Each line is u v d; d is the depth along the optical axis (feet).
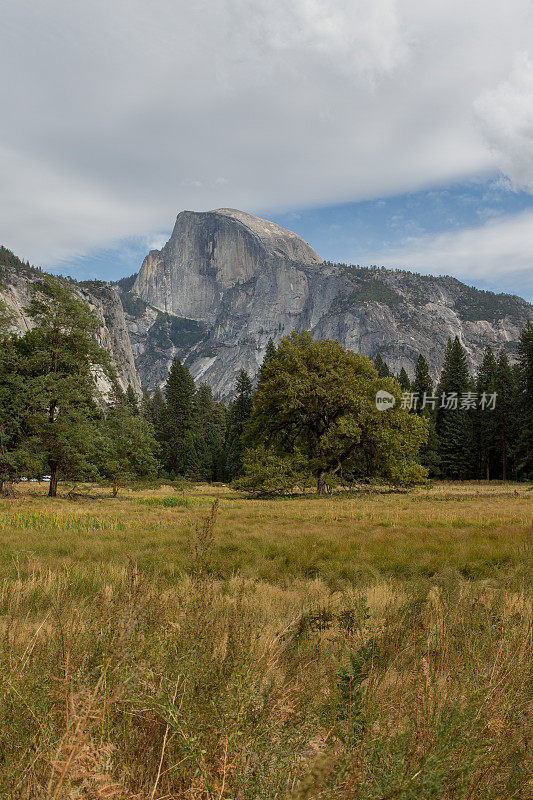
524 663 9.73
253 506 89.10
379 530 48.57
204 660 8.23
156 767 6.36
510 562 28.40
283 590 24.36
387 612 13.38
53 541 39.63
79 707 5.47
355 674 8.05
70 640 8.71
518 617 13.46
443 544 38.65
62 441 103.60
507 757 7.06
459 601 14.64
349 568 29.43
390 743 6.61
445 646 11.18
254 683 7.30
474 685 8.40
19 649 9.61
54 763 4.61
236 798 5.28
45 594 16.71
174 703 6.79
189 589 11.64
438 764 5.87
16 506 76.84
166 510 78.54
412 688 8.68
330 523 57.31
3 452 100.73
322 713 7.36
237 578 23.26
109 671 6.93
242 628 10.15
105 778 4.63
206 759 6.01
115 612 8.99
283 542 39.68
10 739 6.36
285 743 6.15
